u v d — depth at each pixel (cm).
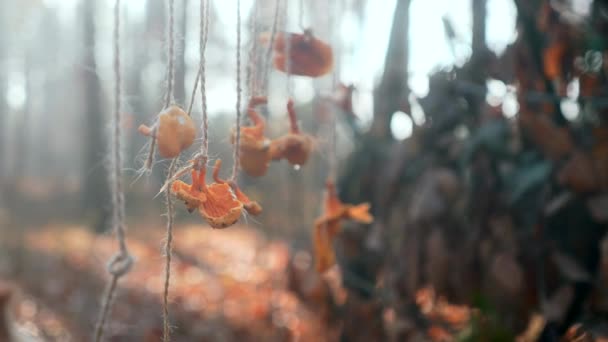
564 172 120
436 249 136
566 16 129
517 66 131
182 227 502
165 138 71
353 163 162
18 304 254
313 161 233
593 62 130
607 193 119
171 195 73
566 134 123
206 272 355
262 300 253
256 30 93
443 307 155
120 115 72
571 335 116
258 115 86
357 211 105
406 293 146
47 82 802
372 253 154
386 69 156
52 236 526
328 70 93
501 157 132
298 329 211
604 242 115
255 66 90
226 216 71
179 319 248
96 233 546
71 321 249
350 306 153
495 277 123
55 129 1104
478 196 132
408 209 146
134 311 258
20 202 718
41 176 1052
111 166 74
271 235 331
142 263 361
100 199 592
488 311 118
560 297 118
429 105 148
